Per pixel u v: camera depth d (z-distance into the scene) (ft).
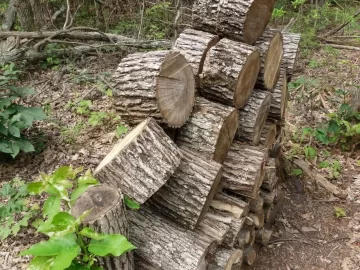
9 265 11.51
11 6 27.73
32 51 23.09
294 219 14.51
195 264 8.30
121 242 6.50
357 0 35.60
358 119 17.87
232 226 9.86
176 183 8.96
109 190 7.46
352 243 13.35
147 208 9.34
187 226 8.96
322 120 18.94
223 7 10.44
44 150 16.35
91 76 21.80
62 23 28.50
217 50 10.15
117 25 28.63
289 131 18.03
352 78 22.79
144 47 24.41
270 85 11.78
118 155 8.15
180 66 9.10
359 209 14.75
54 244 6.40
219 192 10.50
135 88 8.82
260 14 10.77
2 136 15.17
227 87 10.06
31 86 21.18
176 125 9.14
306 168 16.25
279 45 11.77
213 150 9.51
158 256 8.46
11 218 12.25
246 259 11.62
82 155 15.87
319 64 24.61
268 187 12.60
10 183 14.42
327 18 30.66
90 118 17.30
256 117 11.02
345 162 16.87
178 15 25.80
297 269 12.55
